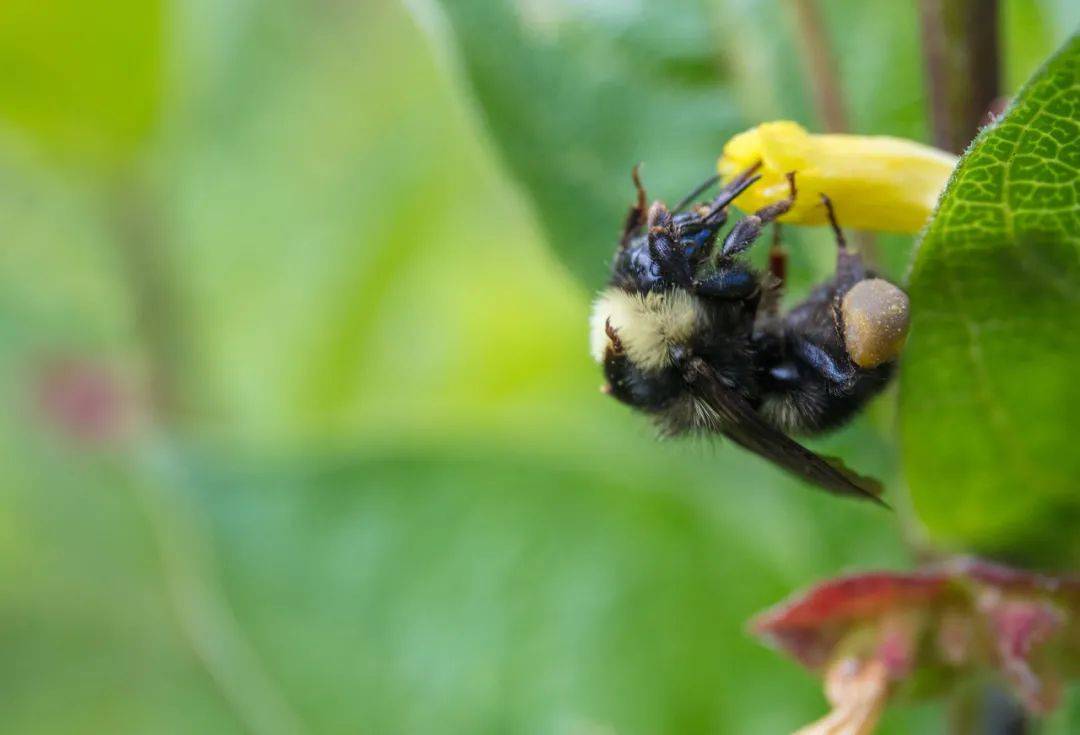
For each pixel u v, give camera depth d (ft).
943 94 0.38
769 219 0.38
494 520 0.47
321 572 0.47
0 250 0.65
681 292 0.41
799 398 0.41
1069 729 0.44
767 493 0.49
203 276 0.60
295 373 0.60
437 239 0.60
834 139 0.38
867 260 0.43
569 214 0.44
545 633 0.47
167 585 0.65
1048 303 0.38
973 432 0.40
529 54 0.44
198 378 0.59
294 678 0.46
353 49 0.62
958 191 0.36
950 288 0.38
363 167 0.61
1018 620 0.39
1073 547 0.41
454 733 0.47
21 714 0.63
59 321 0.65
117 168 0.57
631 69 0.44
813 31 0.42
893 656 0.39
